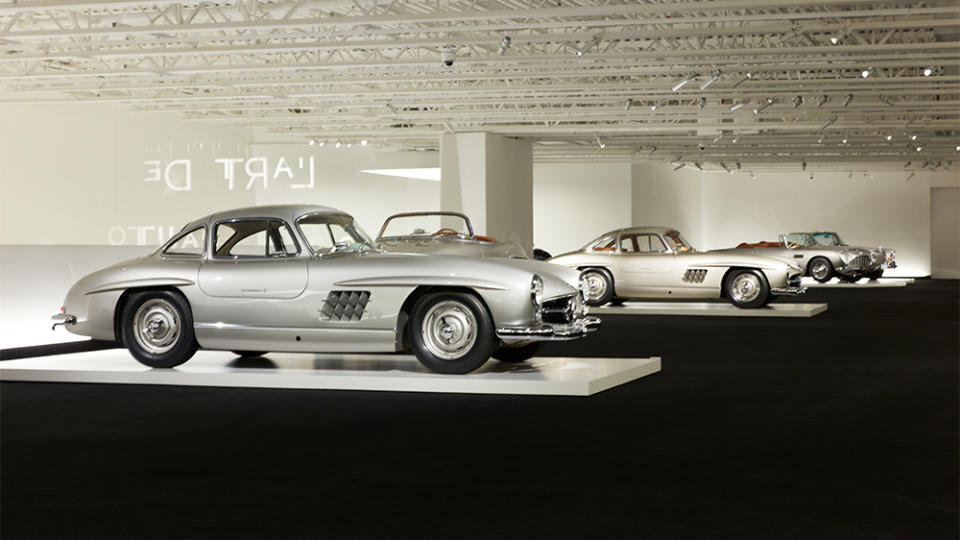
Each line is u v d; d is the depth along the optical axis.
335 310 7.21
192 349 7.53
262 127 20.92
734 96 16.59
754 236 34.09
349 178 23.47
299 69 13.62
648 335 11.66
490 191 20.58
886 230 33.19
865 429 5.57
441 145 20.67
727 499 3.99
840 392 7.04
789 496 4.04
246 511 3.83
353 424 5.68
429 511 3.81
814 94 16.14
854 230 33.41
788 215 33.84
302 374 7.14
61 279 10.60
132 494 4.10
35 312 10.27
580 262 15.59
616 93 16.59
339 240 7.56
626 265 15.43
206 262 7.54
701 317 14.76
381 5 11.12
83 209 17.08
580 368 7.59
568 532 3.53
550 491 4.12
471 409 6.21
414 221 13.95
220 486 4.23
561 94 16.73
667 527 3.59
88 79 15.58
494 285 6.94
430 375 7.05
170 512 3.82
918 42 13.30
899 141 22.78
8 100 15.84
